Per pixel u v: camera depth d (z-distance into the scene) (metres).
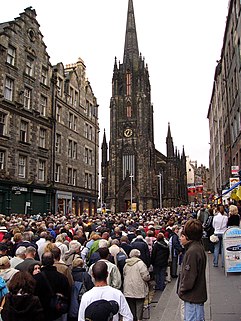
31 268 7.12
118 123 106.88
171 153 117.69
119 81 111.25
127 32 119.56
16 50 34.97
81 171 47.91
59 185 41.41
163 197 113.94
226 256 11.60
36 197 36.75
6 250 9.02
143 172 100.06
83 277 7.61
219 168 50.38
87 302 4.84
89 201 49.91
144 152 101.44
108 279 8.22
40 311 4.80
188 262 5.74
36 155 37.03
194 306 5.66
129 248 11.36
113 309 4.18
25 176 35.12
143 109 104.62
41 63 39.31
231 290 10.09
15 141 33.81
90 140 51.78
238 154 31.25
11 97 33.94
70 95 46.28
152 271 13.07
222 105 45.56
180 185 130.75
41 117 38.28
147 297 9.92
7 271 7.26
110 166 103.81
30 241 11.46
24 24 36.62
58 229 16.27
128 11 120.94
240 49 28.69
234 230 11.64
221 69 45.25
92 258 9.62
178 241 14.93
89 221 20.86
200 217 20.86
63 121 43.44
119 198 101.31
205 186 181.75
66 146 43.88
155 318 9.47
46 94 39.81
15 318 4.64
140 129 103.12
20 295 4.74
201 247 5.91
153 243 13.63
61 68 44.16
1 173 31.61
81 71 50.16
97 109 55.12
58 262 7.54
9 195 32.25
